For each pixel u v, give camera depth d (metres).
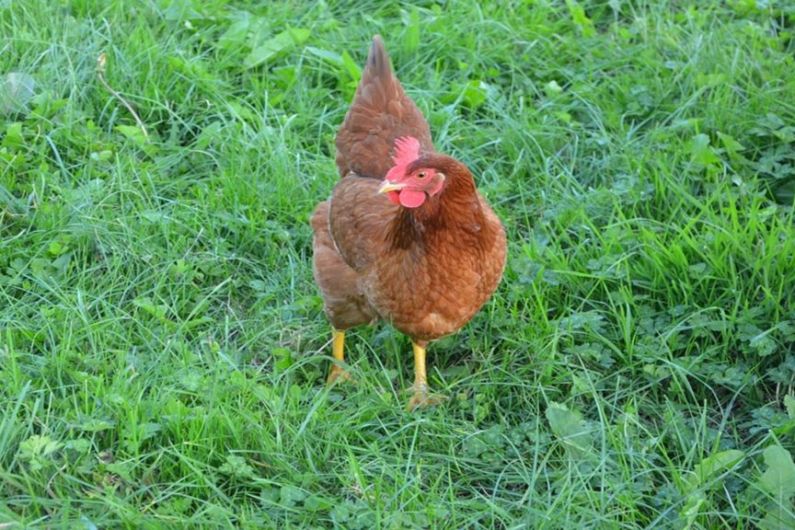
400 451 5.59
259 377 6.00
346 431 5.67
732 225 6.66
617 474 5.48
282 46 8.09
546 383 6.05
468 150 7.46
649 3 8.70
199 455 5.44
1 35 7.86
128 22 8.19
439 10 8.54
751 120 7.51
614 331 6.36
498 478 5.51
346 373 6.09
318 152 7.44
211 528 5.10
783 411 5.91
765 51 8.19
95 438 5.52
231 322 6.41
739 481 5.48
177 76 7.82
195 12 8.34
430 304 5.58
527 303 6.44
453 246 5.41
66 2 8.23
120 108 7.67
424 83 8.01
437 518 5.21
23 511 5.13
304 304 6.44
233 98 7.86
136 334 6.19
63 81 7.64
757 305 6.39
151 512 5.19
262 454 5.50
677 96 7.90
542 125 7.60
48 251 6.63
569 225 6.92
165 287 6.52
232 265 6.75
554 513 5.24
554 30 8.49
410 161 5.37
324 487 5.47
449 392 6.08
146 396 5.80
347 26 8.55
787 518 5.12
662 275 6.47
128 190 6.96
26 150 7.25
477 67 8.17
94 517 5.14
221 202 7.02
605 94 7.91
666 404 5.91
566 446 5.59
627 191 7.04
